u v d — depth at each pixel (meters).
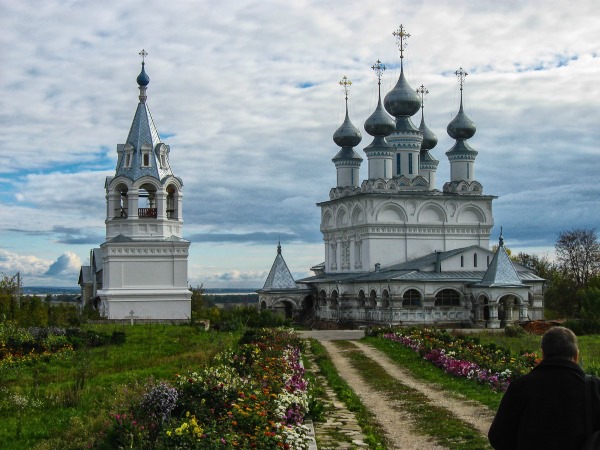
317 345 55.66
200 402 21.19
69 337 46.31
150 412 19.97
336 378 36.25
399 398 30.62
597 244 117.88
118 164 82.88
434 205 92.69
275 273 100.06
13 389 29.16
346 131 101.88
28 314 62.09
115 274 80.06
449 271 84.06
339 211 98.62
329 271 102.19
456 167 96.56
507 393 11.27
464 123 96.25
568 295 109.31
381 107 94.19
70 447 19.66
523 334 62.53
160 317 80.50
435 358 41.34
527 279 83.50
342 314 91.25
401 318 80.75
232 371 28.66
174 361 39.12
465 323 81.62
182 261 81.56
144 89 84.31
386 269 90.19
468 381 34.38
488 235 94.31
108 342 49.25
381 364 43.44
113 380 31.55
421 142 99.19
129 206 80.94
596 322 68.06
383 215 91.56
